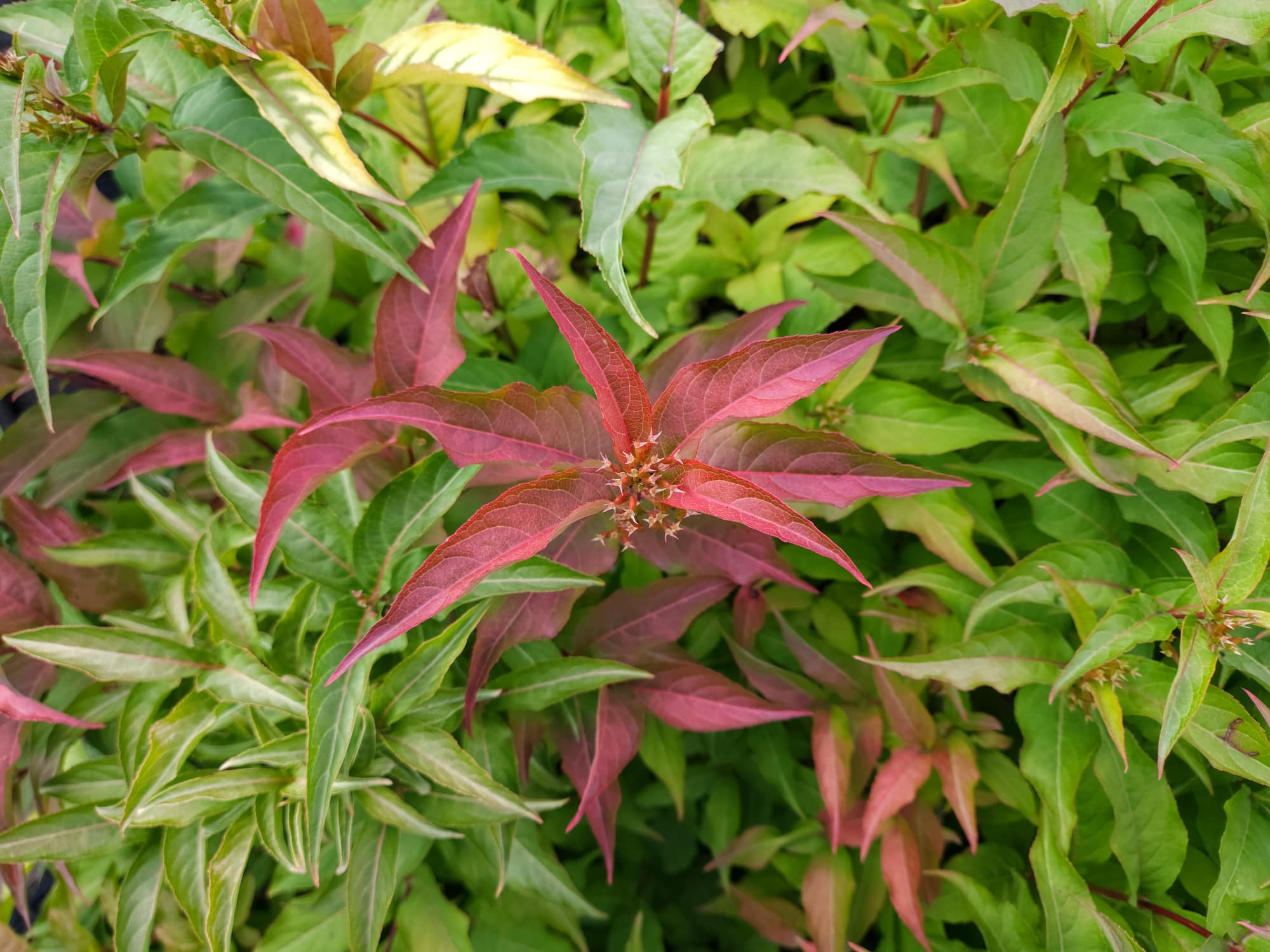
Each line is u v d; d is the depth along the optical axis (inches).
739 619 16.9
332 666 12.3
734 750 19.4
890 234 14.3
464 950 15.3
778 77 19.1
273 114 12.8
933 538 15.2
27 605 15.6
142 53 14.3
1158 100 14.8
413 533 13.3
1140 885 14.8
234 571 15.3
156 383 16.0
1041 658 14.2
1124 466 15.1
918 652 16.0
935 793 16.6
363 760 13.3
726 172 15.8
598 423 12.2
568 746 15.6
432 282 13.7
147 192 17.2
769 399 11.4
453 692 14.2
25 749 15.2
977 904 15.2
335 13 17.3
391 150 18.1
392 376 13.8
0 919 16.0
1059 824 14.3
